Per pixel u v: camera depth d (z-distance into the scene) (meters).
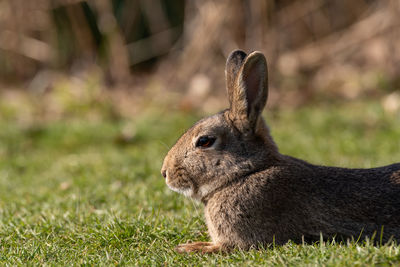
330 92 18.33
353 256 5.04
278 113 15.96
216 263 5.55
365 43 19.83
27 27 20.38
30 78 21.30
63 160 12.71
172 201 8.30
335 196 6.03
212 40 19.11
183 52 20.53
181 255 5.95
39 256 6.12
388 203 5.95
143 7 21.05
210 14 18.94
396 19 17.86
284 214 6.02
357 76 18.58
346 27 20.27
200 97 18.50
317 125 14.41
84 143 14.85
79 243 6.62
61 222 7.50
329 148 12.34
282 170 6.19
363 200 5.98
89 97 17.86
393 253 5.02
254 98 6.29
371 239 5.85
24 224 7.51
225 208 6.17
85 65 20.66
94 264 5.76
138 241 6.63
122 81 19.84
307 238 5.99
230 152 6.30
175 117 16.08
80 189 9.66
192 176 6.41
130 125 15.49
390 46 18.14
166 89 19.42
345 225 5.93
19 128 15.94
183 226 7.10
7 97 19.66
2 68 21.25
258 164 6.25
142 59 21.41
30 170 12.42
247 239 6.07
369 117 14.88
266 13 17.98
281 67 19.39
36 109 18.30
